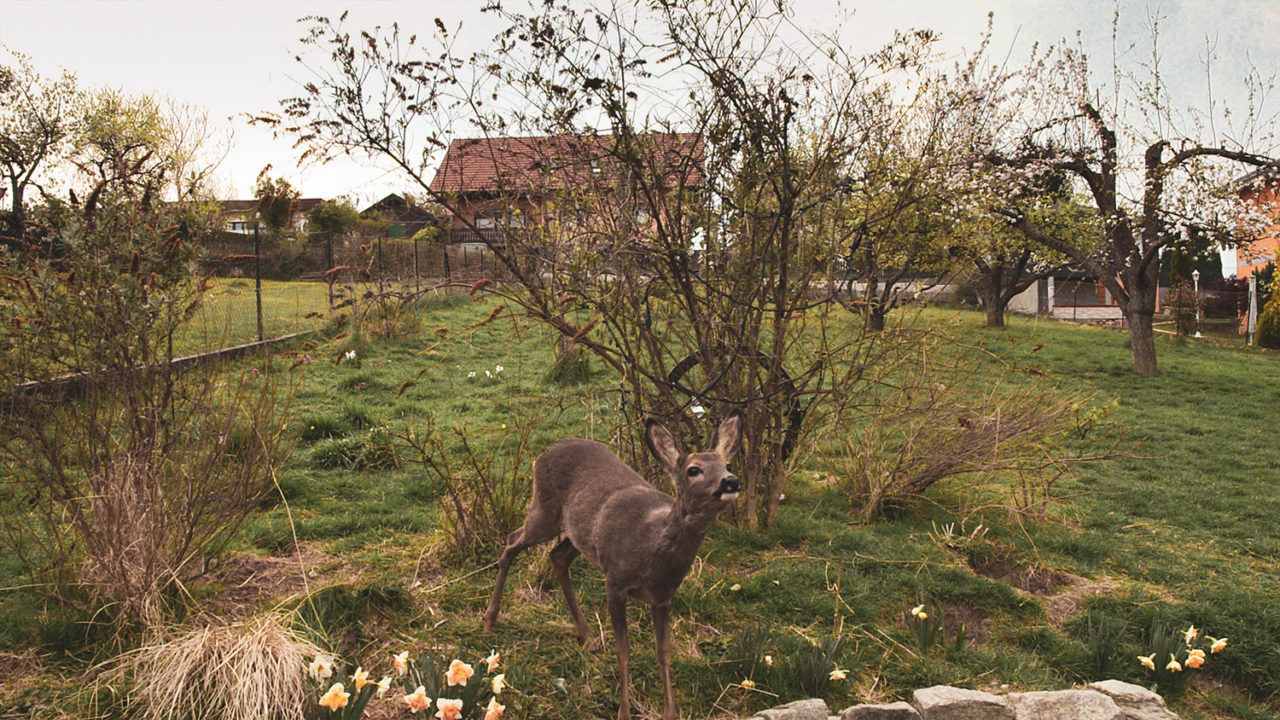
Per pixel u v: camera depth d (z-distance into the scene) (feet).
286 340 44.91
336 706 11.70
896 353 23.53
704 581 18.71
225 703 12.44
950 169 22.86
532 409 33.71
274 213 69.10
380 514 21.90
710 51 18.99
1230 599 18.47
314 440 28.68
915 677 15.31
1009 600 18.38
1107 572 20.70
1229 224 53.01
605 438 27.89
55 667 13.83
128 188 16.35
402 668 12.73
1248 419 41.86
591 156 19.54
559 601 17.57
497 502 19.97
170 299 16.16
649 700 14.32
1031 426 24.56
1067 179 60.29
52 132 75.10
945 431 24.53
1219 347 78.59
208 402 17.30
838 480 26.13
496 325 57.82
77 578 15.56
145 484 15.43
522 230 19.20
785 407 21.72
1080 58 54.03
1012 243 63.87
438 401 35.99
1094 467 30.99
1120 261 57.41
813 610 17.74
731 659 15.35
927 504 24.86
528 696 14.02
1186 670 15.78
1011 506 24.56
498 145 19.47
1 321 15.34
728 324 20.88
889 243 22.24
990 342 65.82
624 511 13.84
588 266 19.20
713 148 19.90
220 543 18.08
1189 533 23.93
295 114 16.71
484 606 17.16
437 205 18.95
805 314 21.83
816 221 21.21
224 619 15.30
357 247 63.93
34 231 16.05
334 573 18.20
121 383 15.81
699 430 21.50
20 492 19.49
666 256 19.83
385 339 48.65
